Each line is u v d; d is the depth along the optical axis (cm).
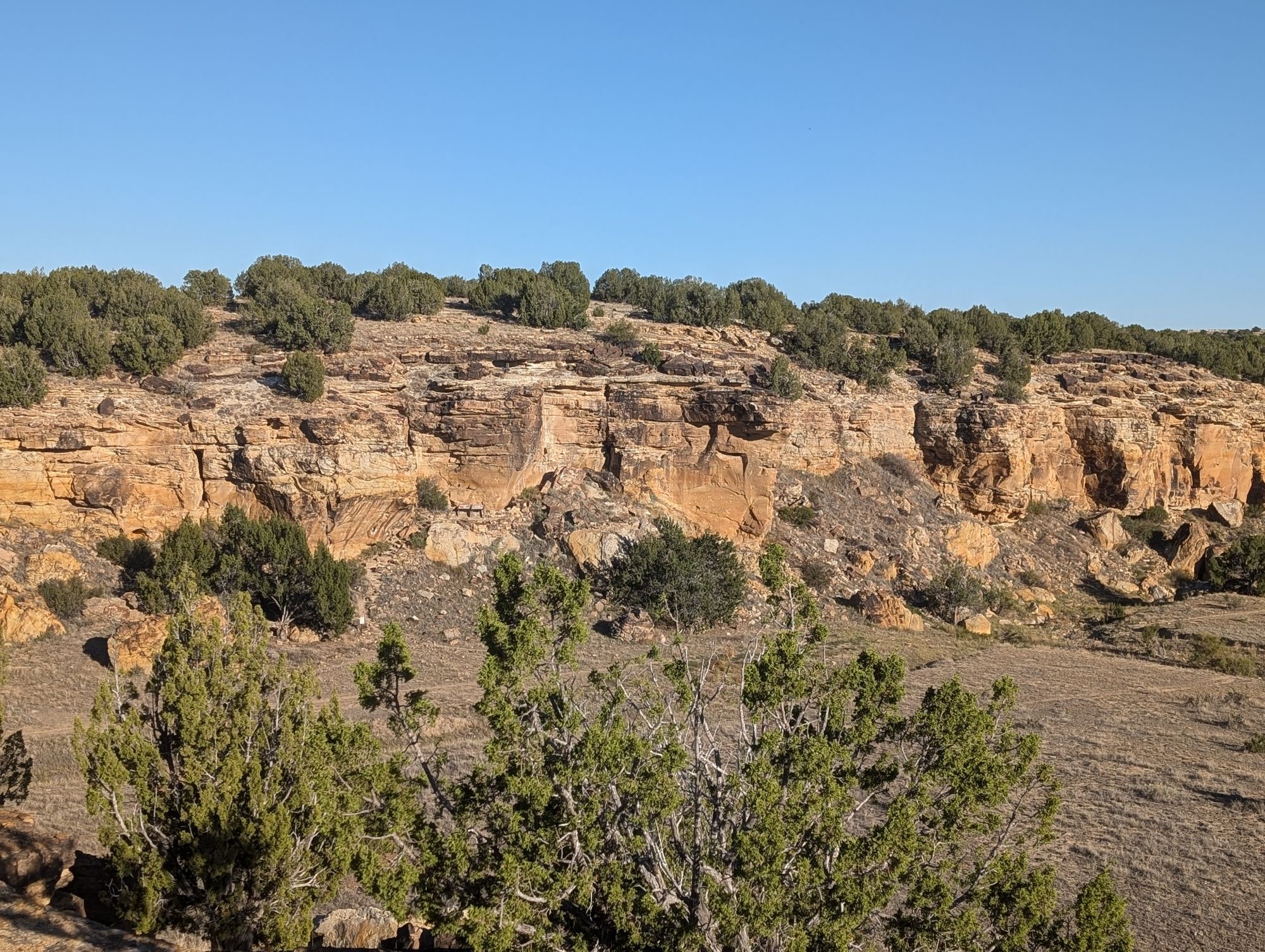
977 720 1564
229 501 4972
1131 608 6391
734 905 1314
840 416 6700
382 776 1590
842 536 6262
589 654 4412
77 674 3756
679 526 5472
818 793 1423
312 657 4244
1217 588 6706
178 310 5781
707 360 6506
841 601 5741
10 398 4650
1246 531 7619
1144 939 2134
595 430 5850
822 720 1558
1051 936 1587
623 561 5172
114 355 5231
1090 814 2878
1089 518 7300
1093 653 5494
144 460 4828
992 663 5031
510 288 7606
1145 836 2709
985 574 6562
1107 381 7888
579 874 1393
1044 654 5341
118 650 3850
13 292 6191
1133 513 7488
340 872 1614
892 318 8612
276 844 1555
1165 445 7644
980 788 1534
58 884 1756
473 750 3200
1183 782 3195
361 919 1919
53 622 4038
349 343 5788
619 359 6128
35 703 3488
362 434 5050
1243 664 5097
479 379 5628
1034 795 3020
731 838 1410
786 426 5803
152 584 4312
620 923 1366
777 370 6400
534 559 5244
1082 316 9612
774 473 5900
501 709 1470
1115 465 7444
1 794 2034
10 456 4578
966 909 1510
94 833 2447
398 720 1620
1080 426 7450
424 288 7181
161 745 1708
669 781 1412
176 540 4472
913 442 7050
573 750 1462
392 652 1602
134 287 6131
